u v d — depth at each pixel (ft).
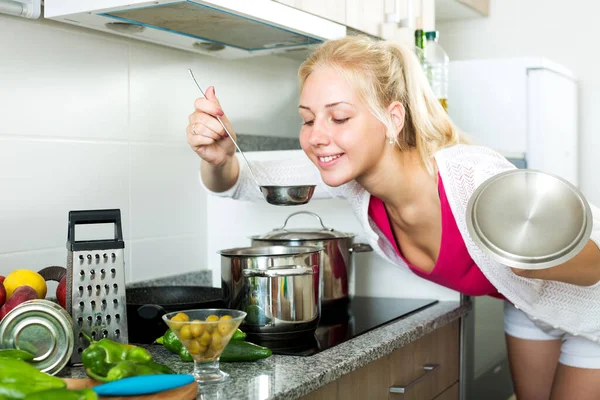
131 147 6.29
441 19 11.80
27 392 3.00
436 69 8.26
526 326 6.58
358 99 4.57
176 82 6.81
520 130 9.02
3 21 5.07
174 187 6.84
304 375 3.86
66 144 5.63
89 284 4.07
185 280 6.95
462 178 4.80
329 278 5.75
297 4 5.61
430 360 5.70
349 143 4.56
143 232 6.44
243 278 4.66
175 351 4.24
